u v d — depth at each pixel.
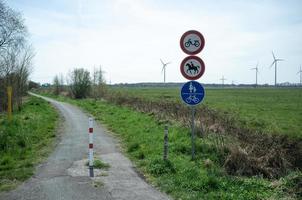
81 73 57.53
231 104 44.25
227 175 9.20
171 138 13.98
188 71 10.71
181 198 7.43
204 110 19.09
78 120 24.06
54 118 25.17
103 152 12.66
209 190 7.98
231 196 7.48
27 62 39.06
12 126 17.92
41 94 89.62
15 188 8.16
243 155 10.36
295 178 8.38
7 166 10.17
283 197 7.55
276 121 25.45
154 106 24.12
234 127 14.88
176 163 10.21
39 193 7.78
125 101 33.06
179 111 19.12
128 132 16.91
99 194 7.70
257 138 12.67
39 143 14.30
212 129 14.62
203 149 11.80
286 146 12.17
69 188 8.14
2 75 30.03
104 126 20.52
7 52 32.69
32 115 25.48
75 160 11.20
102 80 52.31
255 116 28.78
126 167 10.30
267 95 76.00
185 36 10.63
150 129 16.80
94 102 41.03
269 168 10.22
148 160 10.83
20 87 32.53
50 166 10.36
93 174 9.30
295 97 67.19
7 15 35.53
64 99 58.34
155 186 8.38
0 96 29.22
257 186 8.24
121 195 7.64
